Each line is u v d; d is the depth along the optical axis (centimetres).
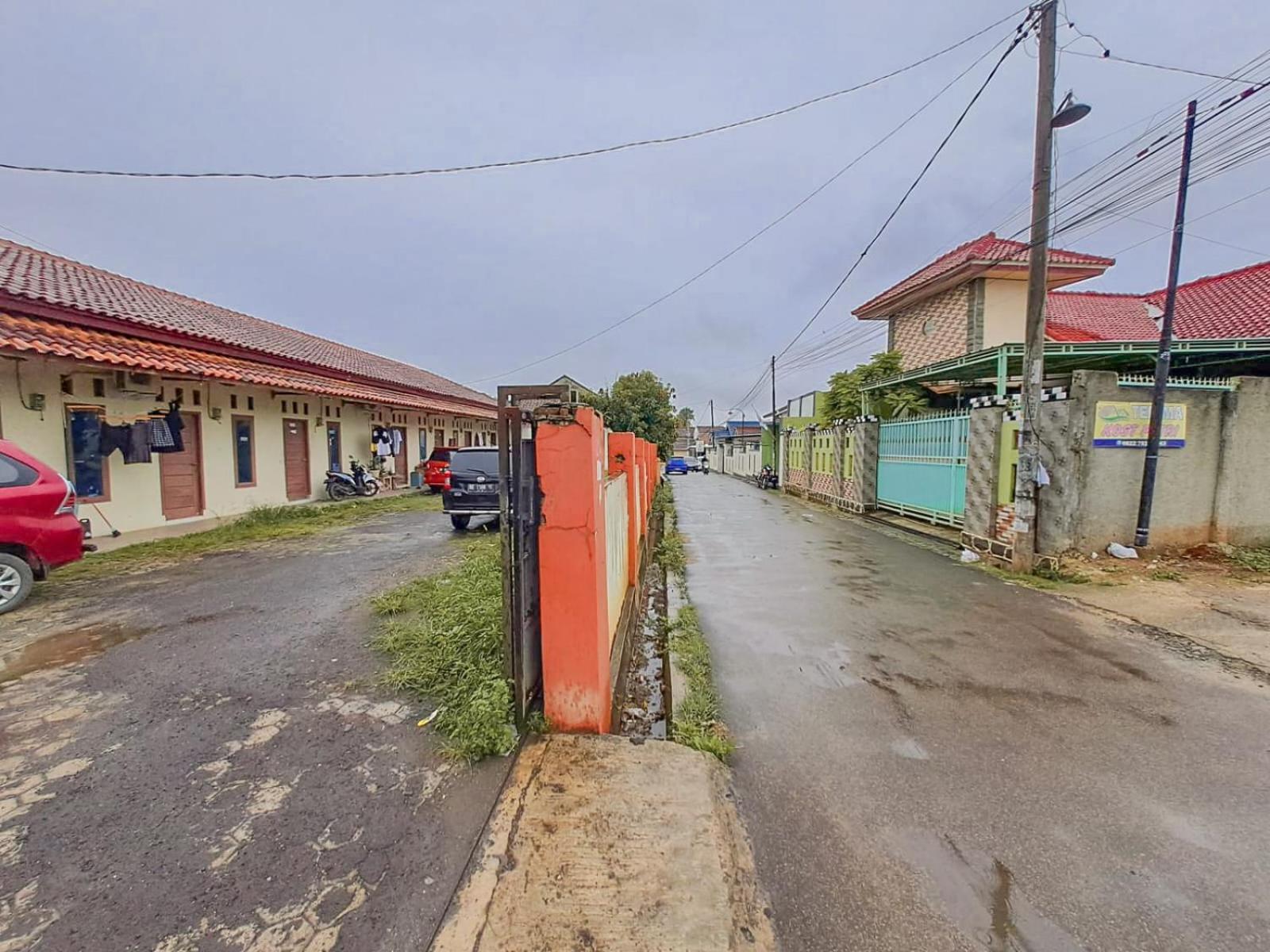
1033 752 299
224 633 451
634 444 633
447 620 440
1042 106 629
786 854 226
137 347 921
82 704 332
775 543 920
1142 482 714
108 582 615
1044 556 709
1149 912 198
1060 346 919
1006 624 503
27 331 754
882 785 272
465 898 195
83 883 201
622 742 292
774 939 185
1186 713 341
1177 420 721
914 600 582
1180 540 735
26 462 525
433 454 1753
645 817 235
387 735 298
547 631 301
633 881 202
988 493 792
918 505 1109
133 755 280
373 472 1719
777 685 382
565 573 296
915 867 219
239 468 1195
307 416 1422
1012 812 251
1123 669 405
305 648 418
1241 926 192
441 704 327
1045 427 709
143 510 969
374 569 678
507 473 298
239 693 347
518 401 304
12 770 267
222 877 204
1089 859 223
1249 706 349
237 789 254
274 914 189
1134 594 586
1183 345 891
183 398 1045
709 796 251
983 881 212
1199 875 215
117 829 228
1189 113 652
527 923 186
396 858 213
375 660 395
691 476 3541
